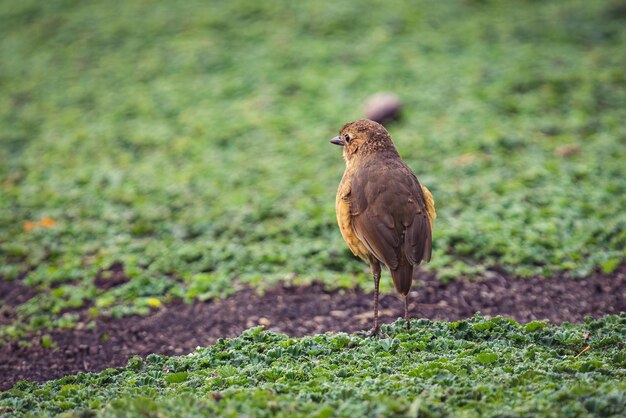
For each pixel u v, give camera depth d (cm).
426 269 1185
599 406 682
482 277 1159
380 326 1007
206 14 2505
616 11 2336
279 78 2062
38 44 2425
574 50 2117
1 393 814
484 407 702
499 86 1903
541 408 686
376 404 696
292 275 1187
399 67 2053
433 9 2420
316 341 916
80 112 1984
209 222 1395
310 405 709
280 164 1633
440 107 1841
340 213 994
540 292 1112
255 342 930
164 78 2133
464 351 846
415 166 1559
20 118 1972
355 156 1044
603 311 1055
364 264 1227
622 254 1188
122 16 2566
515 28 2261
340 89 1969
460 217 1340
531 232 1263
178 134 1825
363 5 2466
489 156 1577
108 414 709
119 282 1218
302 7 2480
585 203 1356
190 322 1086
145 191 1544
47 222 1434
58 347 1042
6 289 1228
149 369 886
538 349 853
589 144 1602
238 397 731
